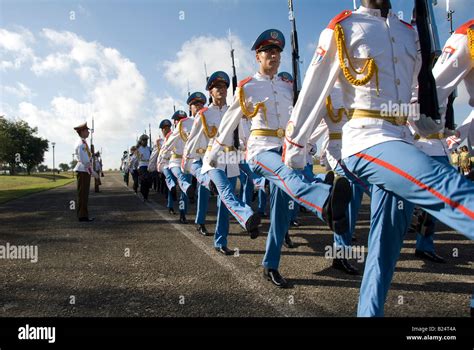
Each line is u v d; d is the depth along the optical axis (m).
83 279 3.73
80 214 7.59
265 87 3.96
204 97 7.82
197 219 6.09
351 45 2.29
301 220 7.30
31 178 42.22
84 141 7.72
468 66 2.48
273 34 3.98
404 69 2.34
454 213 1.76
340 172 4.29
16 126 58.84
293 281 3.62
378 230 2.31
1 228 6.73
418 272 3.84
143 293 3.32
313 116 2.54
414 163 1.92
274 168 3.45
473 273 3.79
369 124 2.22
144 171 11.80
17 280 3.72
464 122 3.64
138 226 6.89
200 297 3.20
